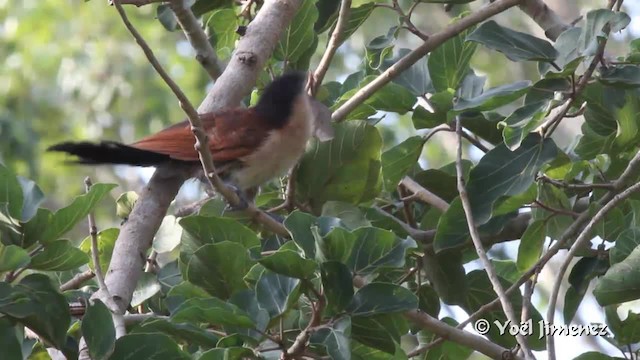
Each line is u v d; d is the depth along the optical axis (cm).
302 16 1045
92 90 2739
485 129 1051
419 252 970
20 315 675
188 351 855
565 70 859
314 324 721
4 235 749
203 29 1126
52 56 2784
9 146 2481
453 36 969
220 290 800
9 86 2781
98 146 908
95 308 676
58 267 758
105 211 2481
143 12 2833
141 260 809
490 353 851
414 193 1045
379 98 1013
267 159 979
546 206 902
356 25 1083
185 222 835
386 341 746
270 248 965
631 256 794
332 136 978
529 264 926
